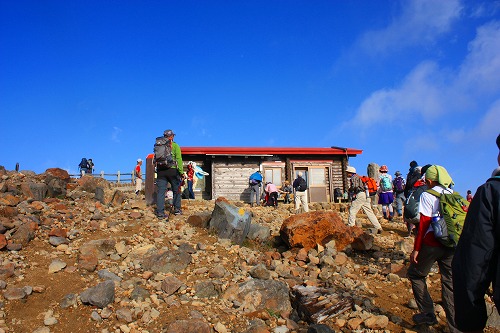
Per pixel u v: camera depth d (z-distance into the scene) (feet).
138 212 29.84
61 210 27.66
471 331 9.24
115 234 24.76
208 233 26.53
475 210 9.38
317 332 14.88
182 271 20.15
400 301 19.27
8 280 17.02
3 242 19.92
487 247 9.02
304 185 47.37
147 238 24.61
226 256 22.91
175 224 28.22
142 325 15.01
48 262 19.33
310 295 17.87
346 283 20.89
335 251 25.50
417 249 14.98
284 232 26.84
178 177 31.07
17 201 27.09
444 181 15.08
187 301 17.06
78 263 19.16
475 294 9.02
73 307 15.64
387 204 43.34
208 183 72.33
